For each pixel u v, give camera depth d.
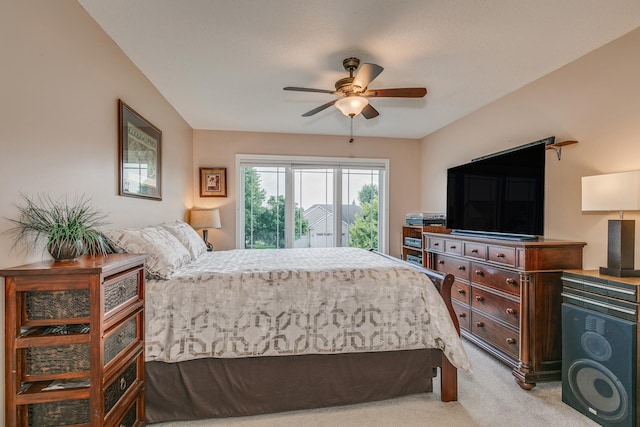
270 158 4.62
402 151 5.00
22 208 1.41
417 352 2.03
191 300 1.84
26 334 1.26
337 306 1.96
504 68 2.60
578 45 2.25
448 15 1.90
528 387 2.20
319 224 4.87
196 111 3.69
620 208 1.92
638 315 1.69
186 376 1.81
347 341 1.95
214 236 4.50
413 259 4.24
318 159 4.76
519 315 2.30
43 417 1.29
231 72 2.68
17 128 1.38
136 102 2.59
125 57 2.38
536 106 2.82
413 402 2.03
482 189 3.10
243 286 1.91
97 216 2.01
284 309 1.91
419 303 2.03
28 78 1.44
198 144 4.45
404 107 3.56
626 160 2.11
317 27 2.03
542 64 2.53
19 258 1.39
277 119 4.02
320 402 1.95
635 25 2.01
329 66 2.56
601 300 1.87
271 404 1.90
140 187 2.65
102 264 1.33
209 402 1.84
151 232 2.19
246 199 4.70
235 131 4.54
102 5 1.82
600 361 1.84
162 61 2.49
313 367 1.94
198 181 4.45
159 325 1.79
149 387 1.78
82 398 1.26
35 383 1.28
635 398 1.68
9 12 1.33
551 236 2.66
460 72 2.67
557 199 2.60
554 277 2.29
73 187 1.78
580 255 2.34
